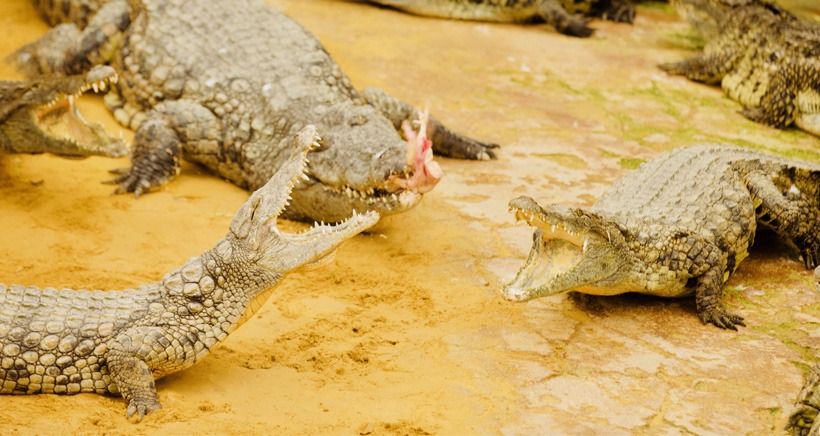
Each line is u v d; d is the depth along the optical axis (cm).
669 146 2764
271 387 1562
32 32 3256
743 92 3139
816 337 1788
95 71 2091
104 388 1504
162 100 2527
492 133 2773
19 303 1509
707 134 2884
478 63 3338
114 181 2333
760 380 1636
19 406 1439
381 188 2053
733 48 3200
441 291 1939
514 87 3144
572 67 3381
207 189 2392
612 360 1694
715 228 1934
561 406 1547
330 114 2262
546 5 3725
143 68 2566
